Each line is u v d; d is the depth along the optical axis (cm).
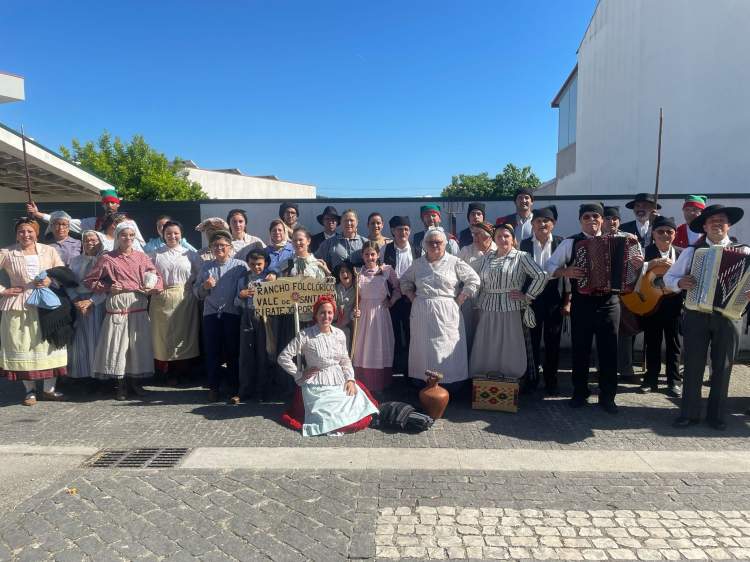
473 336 590
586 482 378
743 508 342
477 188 3275
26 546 298
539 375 652
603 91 1537
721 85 1069
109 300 557
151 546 299
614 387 528
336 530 315
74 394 594
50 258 570
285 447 439
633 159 1331
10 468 400
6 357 538
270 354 570
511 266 536
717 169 1077
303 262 568
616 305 522
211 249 596
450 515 332
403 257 620
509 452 429
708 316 477
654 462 411
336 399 487
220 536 309
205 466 401
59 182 1202
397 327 637
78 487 368
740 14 1030
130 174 2675
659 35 1225
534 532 314
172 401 569
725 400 484
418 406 537
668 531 315
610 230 534
